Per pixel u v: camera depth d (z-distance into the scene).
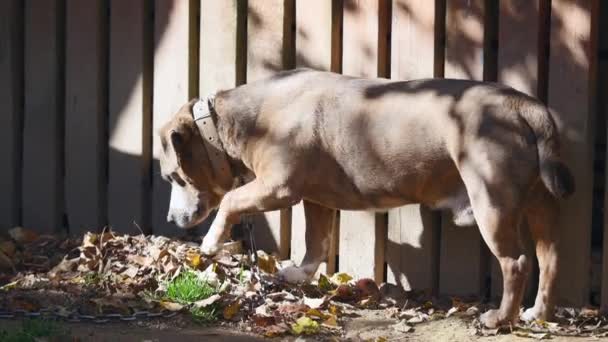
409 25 8.00
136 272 8.04
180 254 8.27
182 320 7.26
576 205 7.61
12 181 9.51
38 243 9.05
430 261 8.10
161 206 9.02
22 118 9.55
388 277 8.28
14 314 7.25
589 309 7.63
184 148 8.04
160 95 8.96
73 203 9.34
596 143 8.14
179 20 8.83
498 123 7.01
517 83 7.71
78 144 9.26
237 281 7.95
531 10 7.62
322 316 7.37
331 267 8.47
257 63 8.55
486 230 7.04
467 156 7.06
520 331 7.20
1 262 8.52
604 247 7.59
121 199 9.16
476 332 7.18
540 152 6.98
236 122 7.86
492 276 7.97
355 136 7.50
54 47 9.27
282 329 7.06
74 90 9.23
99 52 9.15
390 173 7.45
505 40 7.73
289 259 8.66
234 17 8.62
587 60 7.49
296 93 7.73
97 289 7.80
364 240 8.27
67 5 9.19
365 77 7.90
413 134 7.30
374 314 7.63
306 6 8.32
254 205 7.80
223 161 8.02
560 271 7.71
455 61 7.90
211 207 8.30
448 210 8.00
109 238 8.72
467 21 7.84
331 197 7.78
